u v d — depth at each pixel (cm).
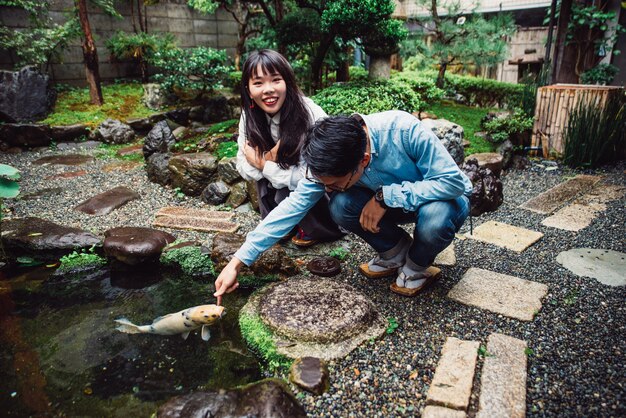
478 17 748
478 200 374
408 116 203
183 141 551
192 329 222
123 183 496
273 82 247
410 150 203
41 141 677
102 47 895
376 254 307
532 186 457
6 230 344
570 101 519
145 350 219
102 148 674
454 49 714
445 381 182
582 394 175
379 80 578
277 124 266
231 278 199
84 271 310
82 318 251
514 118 547
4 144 659
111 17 898
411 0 990
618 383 179
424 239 224
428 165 202
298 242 317
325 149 164
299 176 267
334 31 525
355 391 183
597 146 496
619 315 227
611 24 746
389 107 501
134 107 800
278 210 206
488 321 226
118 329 238
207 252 312
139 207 420
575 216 368
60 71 849
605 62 776
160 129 540
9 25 776
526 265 286
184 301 269
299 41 584
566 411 167
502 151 520
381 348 208
